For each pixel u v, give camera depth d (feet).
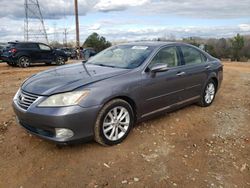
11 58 51.08
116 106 13.14
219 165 12.16
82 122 11.93
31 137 14.14
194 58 18.92
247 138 15.15
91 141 13.80
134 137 14.48
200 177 11.18
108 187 10.34
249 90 28.09
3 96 22.94
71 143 12.07
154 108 15.47
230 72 46.06
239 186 10.77
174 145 13.87
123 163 11.94
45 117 11.57
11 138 14.03
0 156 12.30
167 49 16.75
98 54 18.47
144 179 10.87
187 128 16.17
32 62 53.31
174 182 10.76
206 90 20.17
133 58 15.64
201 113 19.06
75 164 11.75
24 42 52.65
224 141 14.64
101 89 12.48
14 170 11.27
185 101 18.04
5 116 17.33
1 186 10.29
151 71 14.78
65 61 59.67
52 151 12.76
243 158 12.90
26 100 12.45
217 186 10.66
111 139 13.23
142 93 14.34
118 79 13.39
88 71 14.37
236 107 21.11
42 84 12.76
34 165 11.64
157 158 12.48
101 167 11.58
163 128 15.94
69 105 11.64
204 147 13.82
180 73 16.84
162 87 15.55
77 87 12.07
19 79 34.22
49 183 10.48
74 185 10.39
